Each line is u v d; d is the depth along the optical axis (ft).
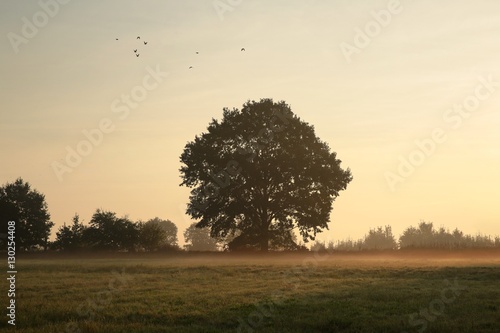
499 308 81.76
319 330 71.67
